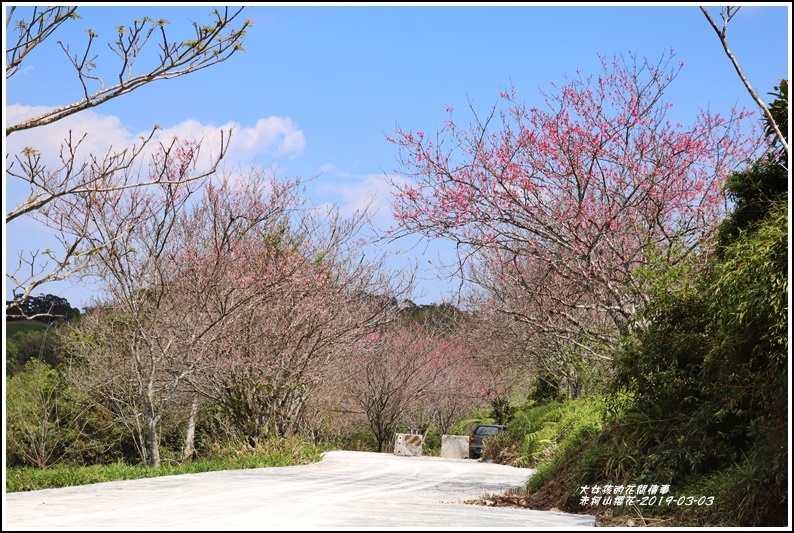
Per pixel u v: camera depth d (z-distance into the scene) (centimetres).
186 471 1545
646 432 995
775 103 934
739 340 832
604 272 1263
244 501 930
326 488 1156
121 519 729
